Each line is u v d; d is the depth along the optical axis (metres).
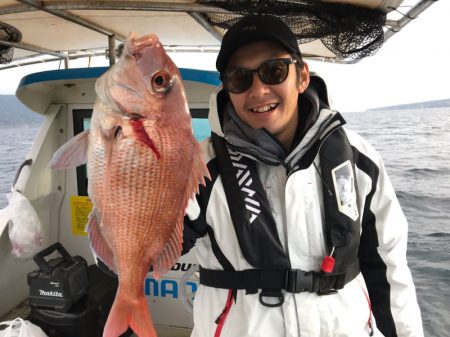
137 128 1.10
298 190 1.42
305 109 1.58
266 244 1.37
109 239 1.17
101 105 1.12
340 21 2.91
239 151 1.44
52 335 2.41
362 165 1.54
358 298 1.47
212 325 1.46
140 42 1.10
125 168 1.12
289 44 1.33
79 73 2.75
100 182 1.13
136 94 1.09
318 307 1.38
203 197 1.45
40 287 2.39
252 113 1.39
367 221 1.56
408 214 8.53
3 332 2.27
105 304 2.59
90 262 3.34
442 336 4.21
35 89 2.97
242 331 1.39
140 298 1.20
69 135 3.28
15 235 2.76
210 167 1.48
